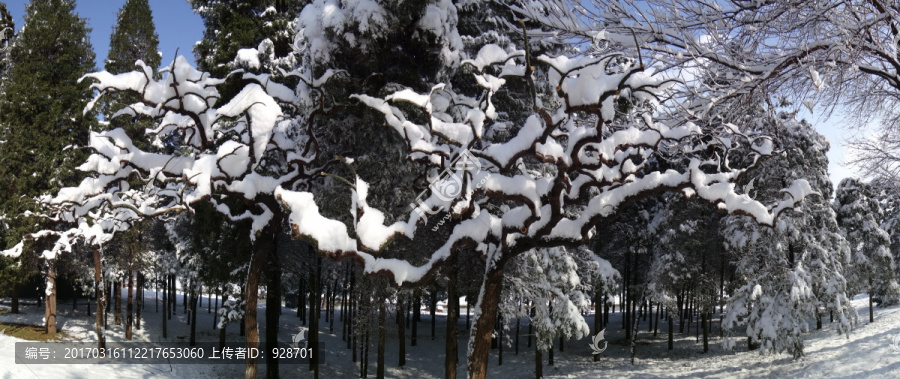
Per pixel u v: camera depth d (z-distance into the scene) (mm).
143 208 13352
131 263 26578
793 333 19828
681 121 11891
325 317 44094
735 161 22844
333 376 23891
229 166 11102
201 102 9359
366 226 6855
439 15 12391
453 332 16109
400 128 8117
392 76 12797
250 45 19734
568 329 20969
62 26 25453
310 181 13664
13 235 23062
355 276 19891
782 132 21172
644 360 27297
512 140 8008
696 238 27188
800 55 10727
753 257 22859
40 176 23719
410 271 9203
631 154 9344
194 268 26922
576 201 9320
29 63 24891
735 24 11305
